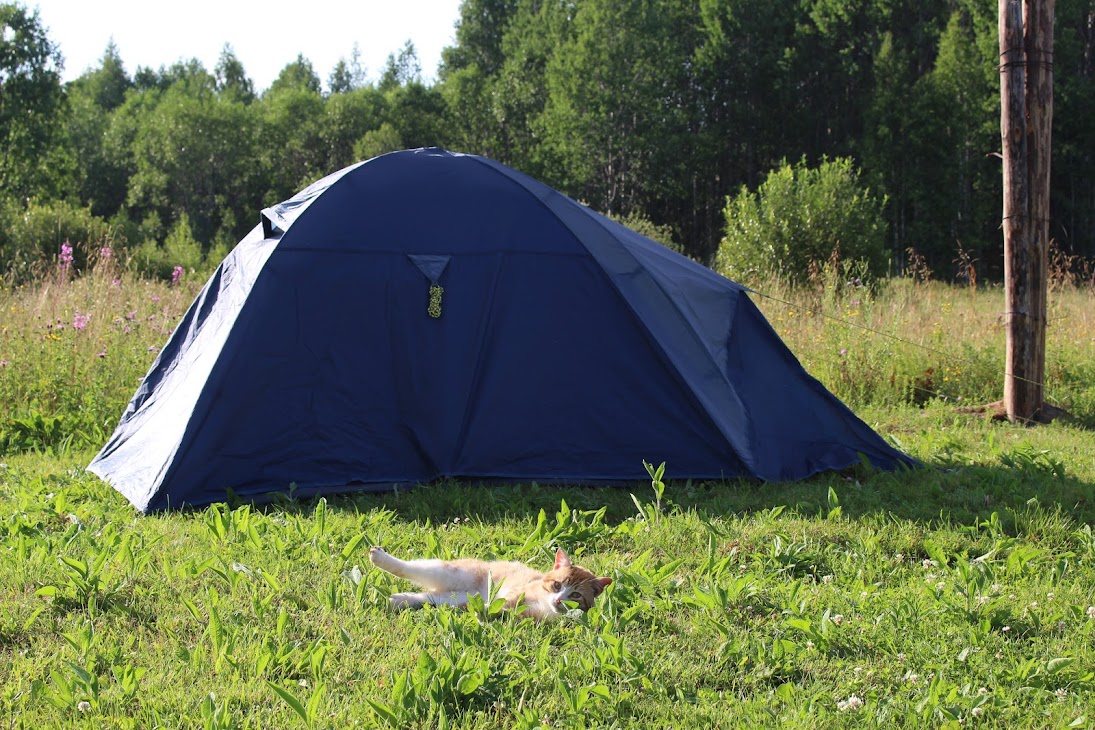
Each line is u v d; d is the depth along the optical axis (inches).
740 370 277.9
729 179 1846.7
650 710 132.2
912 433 331.3
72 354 350.3
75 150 2249.0
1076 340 430.0
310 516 225.8
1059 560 195.2
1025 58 343.0
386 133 2027.6
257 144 2214.6
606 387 261.0
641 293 266.2
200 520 218.2
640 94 1649.9
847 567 191.5
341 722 125.0
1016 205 345.4
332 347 251.3
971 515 229.5
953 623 163.2
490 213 268.1
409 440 253.3
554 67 1690.5
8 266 734.5
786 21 1787.6
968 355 400.5
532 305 261.6
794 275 701.9
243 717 125.8
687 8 1873.8
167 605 162.1
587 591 163.5
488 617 160.6
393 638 151.6
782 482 259.3
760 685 142.0
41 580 172.2
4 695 129.7
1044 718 132.3
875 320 453.4
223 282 281.1
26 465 273.1
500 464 254.5
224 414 239.1
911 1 1744.6
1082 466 278.2
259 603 158.7
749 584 175.6
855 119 1729.8
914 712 131.0
